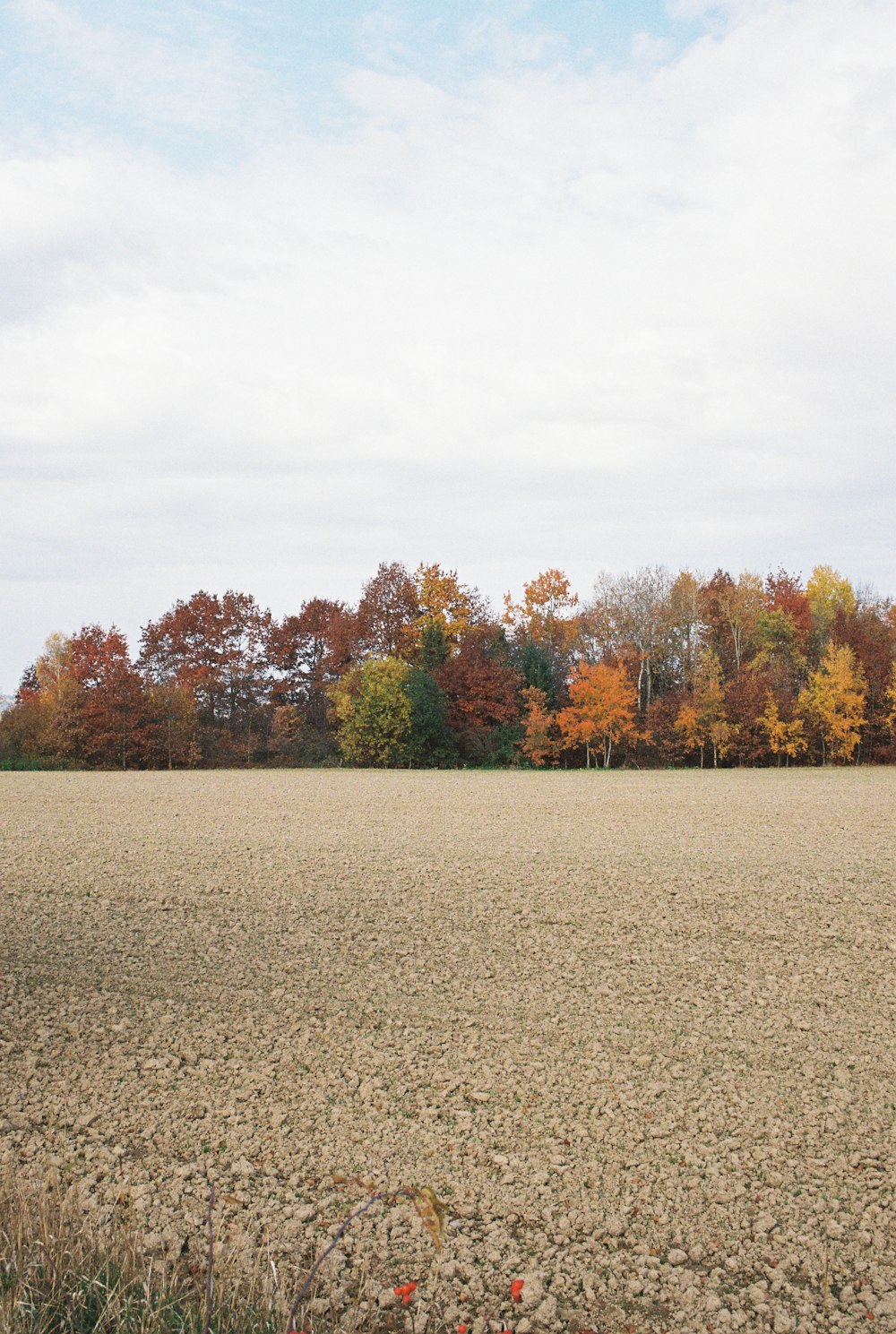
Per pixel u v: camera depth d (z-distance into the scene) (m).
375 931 15.44
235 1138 8.30
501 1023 11.13
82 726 66.31
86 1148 8.09
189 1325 5.59
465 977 12.91
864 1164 7.77
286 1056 10.12
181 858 22.33
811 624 77.38
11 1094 9.18
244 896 18.09
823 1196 7.31
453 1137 8.31
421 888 18.75
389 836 26.09
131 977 12.94
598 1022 11.12
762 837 25.17
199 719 75.00
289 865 21.42
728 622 74.12
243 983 12.70
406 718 65.38
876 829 26.52
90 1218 6.99
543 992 12.28
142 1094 9.18
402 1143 8.22
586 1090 9.24
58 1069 9.80
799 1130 8.37
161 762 68.12
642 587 75.50
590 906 17.06
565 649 75.69
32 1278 5.90
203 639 78.31
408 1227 6.97
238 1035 10.76
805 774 51.28
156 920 16.17
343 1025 11.08
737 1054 10.09
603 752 66.56
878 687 65.94
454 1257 6.62
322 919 16.23
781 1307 6.07
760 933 15.08
